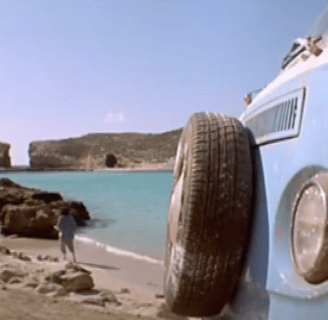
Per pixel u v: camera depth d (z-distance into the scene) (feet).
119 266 39.99
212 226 10.37
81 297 21.66
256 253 10.00
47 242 56.90
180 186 11.76
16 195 73.10
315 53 9.42
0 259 30.63
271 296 9.03
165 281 12.67
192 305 11.00
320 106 8.36
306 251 8.04
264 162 10.43
